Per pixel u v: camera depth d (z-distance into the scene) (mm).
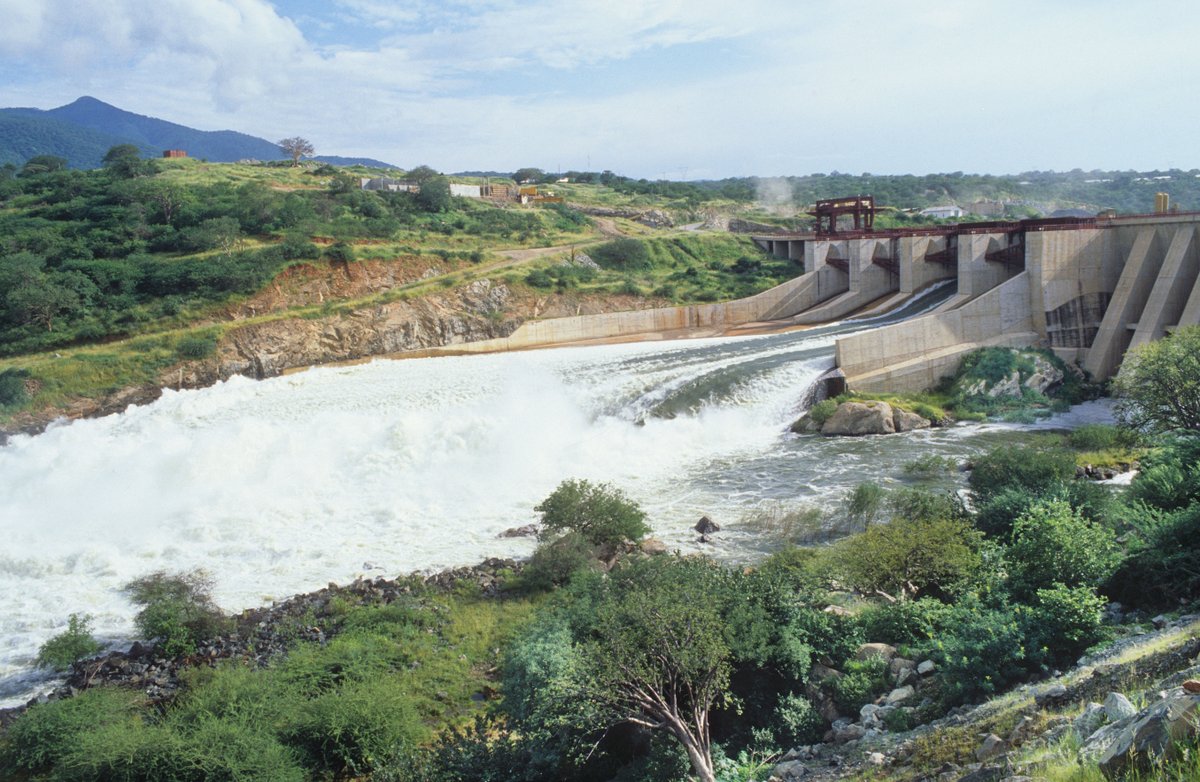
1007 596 20891
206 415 56375
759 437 52875
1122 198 186500
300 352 74500
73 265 78562
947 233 76875
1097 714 11609
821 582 26469
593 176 195750
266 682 23500
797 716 18859
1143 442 39625
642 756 18734
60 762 20500
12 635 29234
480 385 58812
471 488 43469
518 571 32688
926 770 13492
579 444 48469
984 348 60312
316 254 82062
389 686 23703
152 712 23531
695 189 183375
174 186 97625
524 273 85688
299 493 42906
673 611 18531
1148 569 20922
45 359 68750
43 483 44719
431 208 111688
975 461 42062
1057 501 24375
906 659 20094
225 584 32906
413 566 34188
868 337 57875
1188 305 54219
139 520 39719
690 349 69500
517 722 19844
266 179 120000
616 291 86750
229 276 76812
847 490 40781
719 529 36781
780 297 85562
